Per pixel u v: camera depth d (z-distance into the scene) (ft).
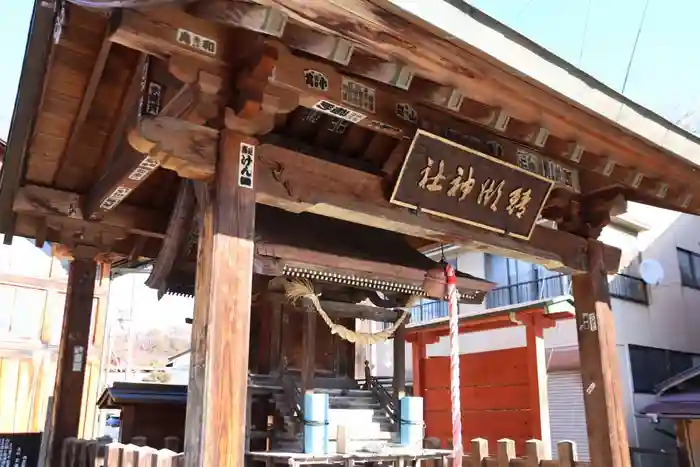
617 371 19.62
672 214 56.65
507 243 18.40
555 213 21.40
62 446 21.68
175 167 12.14
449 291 14.49
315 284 27.89
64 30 13.16
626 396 47.14
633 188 18.39
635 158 16.01
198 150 12.20
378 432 28.73
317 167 14.48
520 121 14.99
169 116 13.01
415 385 45.91
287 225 22.02
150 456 14.98
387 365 62.80
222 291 11.55
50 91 15.61
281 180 13.76
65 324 22.95
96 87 15.03
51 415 23.04
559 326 50.42
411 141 14.92
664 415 39.29
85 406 37.86
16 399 36.45
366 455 22.74
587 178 19.51
